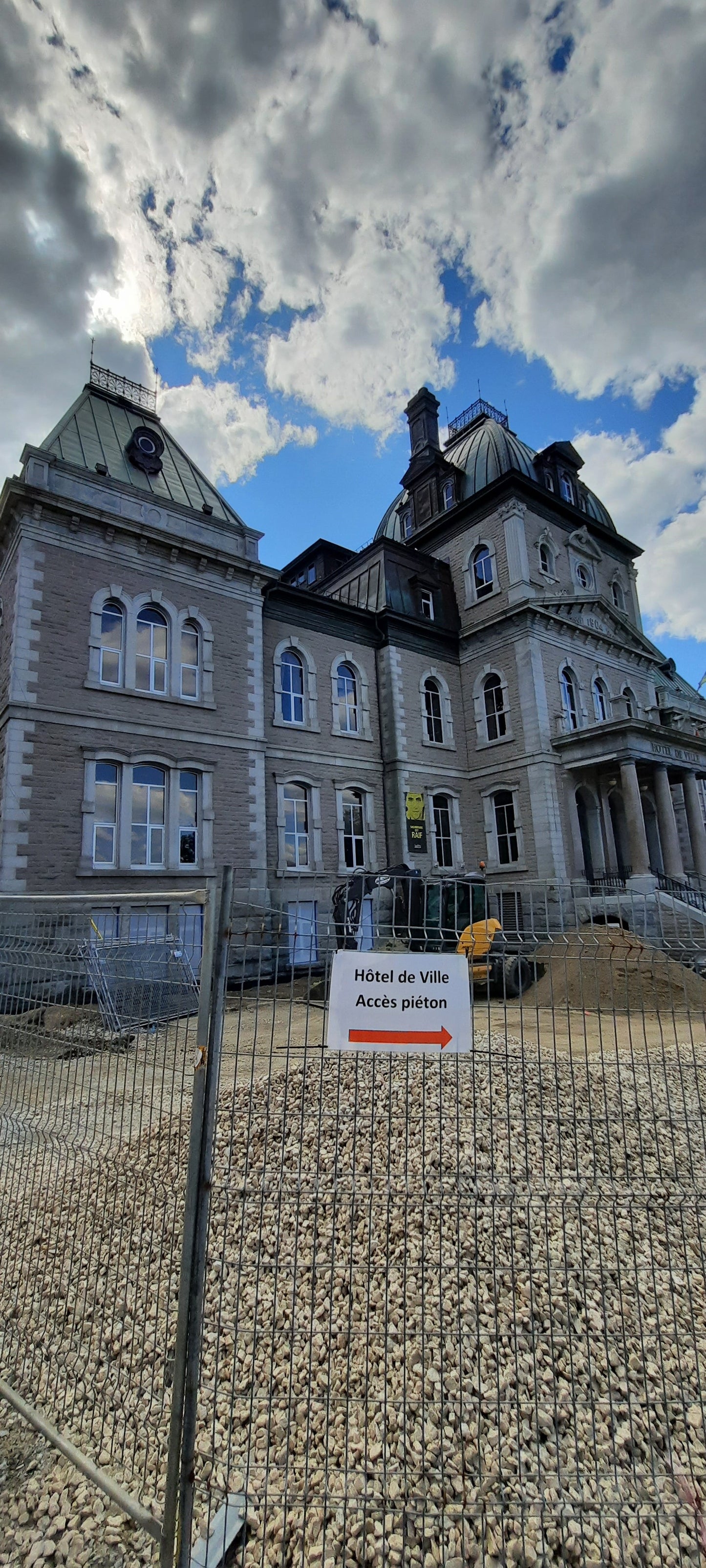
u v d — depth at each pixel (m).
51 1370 3.46
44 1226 4.66
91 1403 3.18
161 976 3.46
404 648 25.41
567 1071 5.95
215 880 2.72
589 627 27.34
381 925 3.17
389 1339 3.40
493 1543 2.49
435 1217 4.21
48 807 15.14
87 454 18.23
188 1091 5.49
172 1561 2.28
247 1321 3.58
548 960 3.41
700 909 19.58
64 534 16.48
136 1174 3.71
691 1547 2.49
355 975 3.07
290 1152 4.92
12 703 15.05
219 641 19.05
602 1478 2.72
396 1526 2.54
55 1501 2.77
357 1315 3.55
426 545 30.03
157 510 18.14
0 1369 3.58
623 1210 4.32
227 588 19.45
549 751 24.38
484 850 25.56
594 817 25.42
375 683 25.00
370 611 24.83
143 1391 3.15
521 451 29.42
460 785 25.88
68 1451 2.87
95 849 15.77
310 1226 4.20
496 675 26.14
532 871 23.78
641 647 30.44
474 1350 3.32
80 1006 3.81
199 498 19.86
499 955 3.30
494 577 26.64
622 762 22.75
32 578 15.81
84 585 16.59
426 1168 4.65
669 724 37.09
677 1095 5.71
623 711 28.12
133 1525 2.64
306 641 23.00
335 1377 3.21
